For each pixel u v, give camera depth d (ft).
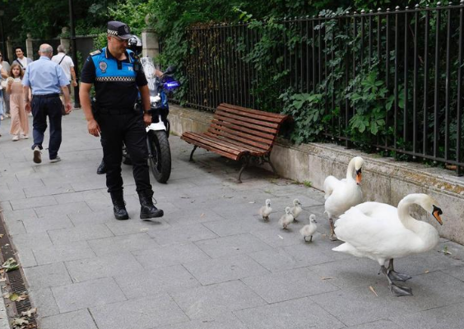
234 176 27.63
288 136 26.94
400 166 20.30
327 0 27.27
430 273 16.05
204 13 39.04
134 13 49.44
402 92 21.52
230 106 30.89
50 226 21.18
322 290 15.15
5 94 53.06
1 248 19.26
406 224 14.70
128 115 21.02
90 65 20.52
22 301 15.23
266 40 28.25
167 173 26.37
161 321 13.78
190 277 16.21
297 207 20.65
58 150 35.45
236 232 19.83
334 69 24.62
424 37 20.81
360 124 22.18
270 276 16.12
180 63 40.70
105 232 20.30
